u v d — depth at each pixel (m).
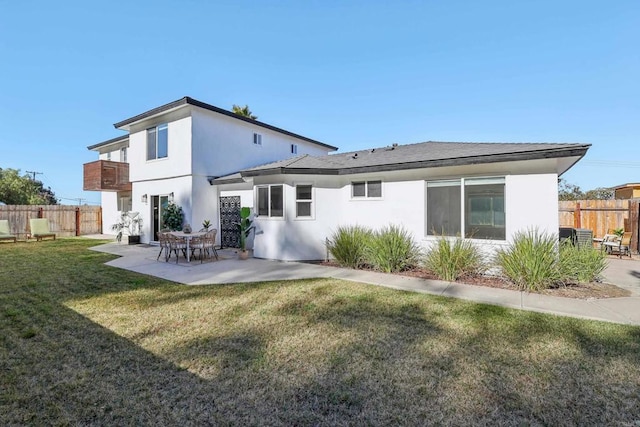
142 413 2.65
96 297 6.12
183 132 13.22
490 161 7.31
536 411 2.65
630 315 4.98
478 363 3.47
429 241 8.66
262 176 10.82
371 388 3.01
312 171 9.90
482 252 7.81
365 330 4.45
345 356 3.67
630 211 11.79
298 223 10.34
